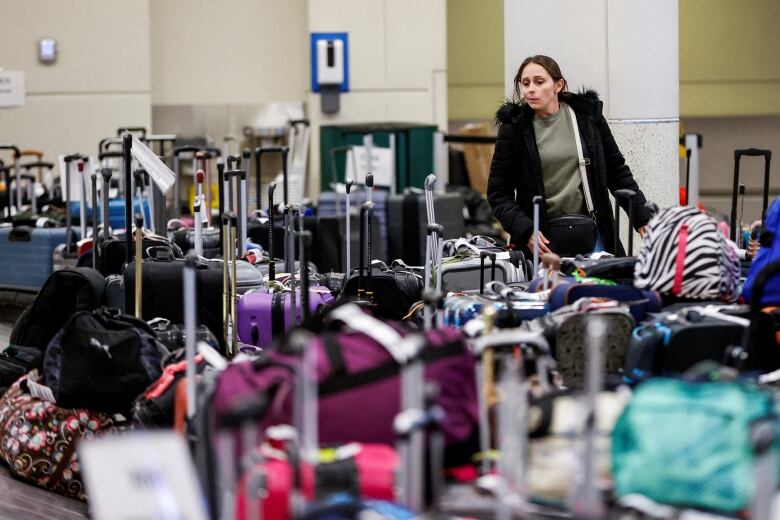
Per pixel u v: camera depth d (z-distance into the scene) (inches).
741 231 532.4
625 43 604.1
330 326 311.4
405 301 412.5
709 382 235.8
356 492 228.1
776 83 1140.5
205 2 1045.8
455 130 1119.6
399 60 1012.5
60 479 376.8
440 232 362.6
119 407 370.0
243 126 1032.2
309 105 1018.7
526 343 266.4
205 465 248.5
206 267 418.3
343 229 658.8
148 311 411.5
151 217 557.3
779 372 271.4
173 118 1034.7
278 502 223.8
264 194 831.1
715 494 218.8
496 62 1112.2
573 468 221.9
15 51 1000.2
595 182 460.1
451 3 1112.8
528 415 240.2
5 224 679.7
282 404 245.3
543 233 451.2
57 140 1004.6
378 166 814.5
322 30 1009.5
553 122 461.7
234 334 393.1
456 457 255.8
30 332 442.6
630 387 298.4
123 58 1005.8
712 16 1137.4
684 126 1141.1
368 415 249.0
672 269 334.0
